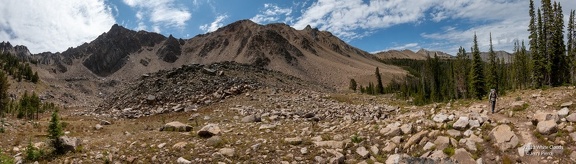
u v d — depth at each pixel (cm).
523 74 7975
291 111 3788
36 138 2252
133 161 1672
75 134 2545
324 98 5612
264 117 3384
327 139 1898
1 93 8769
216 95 5056
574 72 6375
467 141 1575
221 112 3928
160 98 5300
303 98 5038
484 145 1545
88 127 2936
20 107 6688
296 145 1831
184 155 1711
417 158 1506
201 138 2033
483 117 1794
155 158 1692
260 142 1897
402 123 2033
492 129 1627
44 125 2894
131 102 5606
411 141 1677
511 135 1534
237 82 5812
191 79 6284
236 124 2762
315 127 2339
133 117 4288
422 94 8525
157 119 3847
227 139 1966
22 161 1639
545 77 6222
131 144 1944
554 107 2147
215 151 1758
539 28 6216
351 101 5838
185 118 3731
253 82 6225
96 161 1680
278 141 1916
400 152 1639
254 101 4619
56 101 17062
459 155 1476
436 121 1884
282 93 5456
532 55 6366
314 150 1745
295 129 2320
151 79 6831
